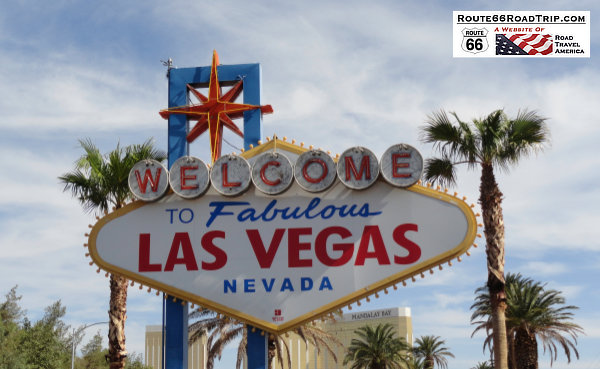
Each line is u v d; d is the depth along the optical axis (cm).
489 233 2991
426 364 8269
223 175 2456
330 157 2420
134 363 9981
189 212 2475
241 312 2375
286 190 2430
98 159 3195
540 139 3038
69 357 8569
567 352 5244
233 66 2703
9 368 6103
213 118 2675
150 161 2489
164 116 2706
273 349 4041
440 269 2334
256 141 2616
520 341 5328
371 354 7462
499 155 3033
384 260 2356
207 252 2436
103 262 2445
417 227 2364
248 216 2455
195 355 11894
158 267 2434
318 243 2402
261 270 2403
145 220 2478
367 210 2402
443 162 3097
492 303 2944
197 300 2395
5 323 7769
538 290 5328
